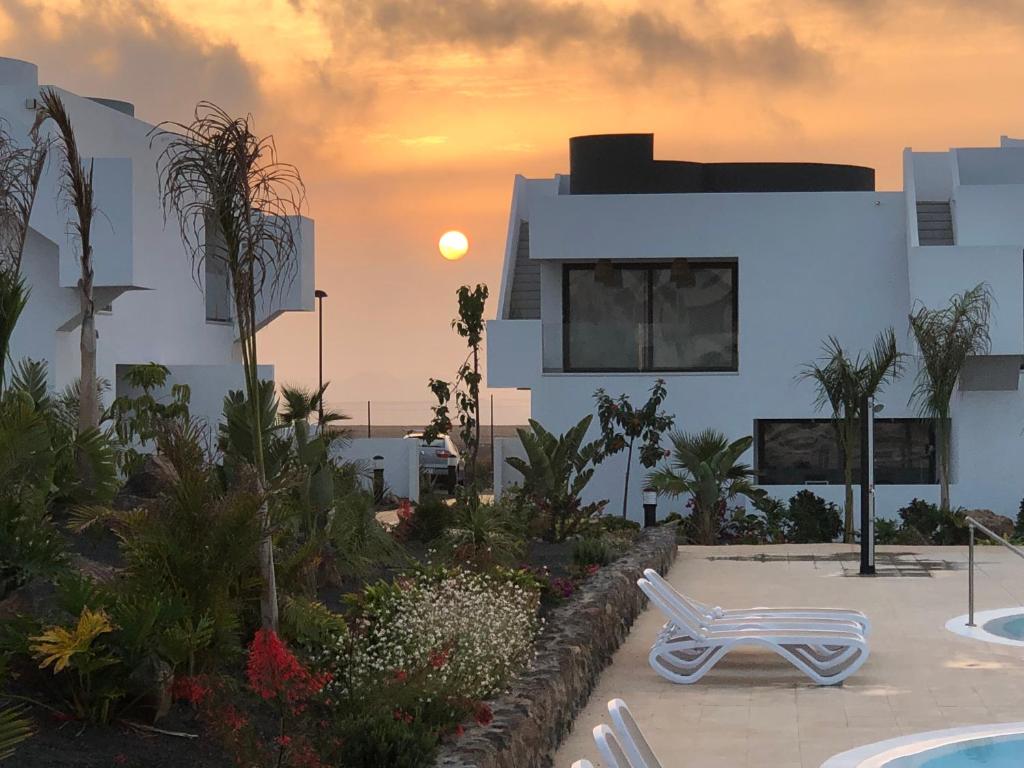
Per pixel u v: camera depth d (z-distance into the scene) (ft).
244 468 30.14
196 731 24.80
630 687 38.04
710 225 93.20
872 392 79.20
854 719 34.12
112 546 38.52
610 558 53.47
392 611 33.99
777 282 93.30
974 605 51.06
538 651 34.22
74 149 43.75
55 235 70.13
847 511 80.28
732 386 93.35
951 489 89.61
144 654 25.25
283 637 30.71
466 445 96.73
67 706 24.64
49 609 27.14
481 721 26.66
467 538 49.39
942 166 100.01
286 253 31.07
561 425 93.61
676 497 91.20
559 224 93.40
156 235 82.79
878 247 92.89
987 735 32.22
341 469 47.70
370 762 23.67
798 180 101.35
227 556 28.19
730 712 35.04
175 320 87.40
